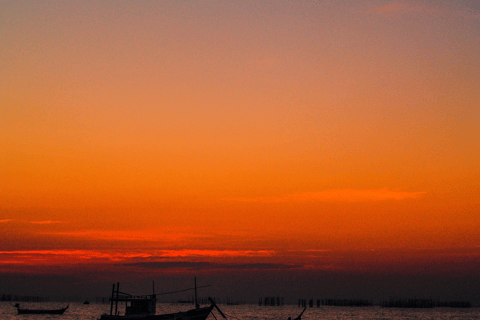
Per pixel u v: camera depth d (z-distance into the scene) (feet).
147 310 285.23
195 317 290.97
